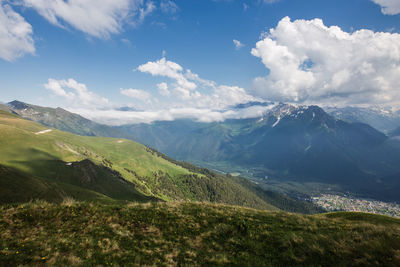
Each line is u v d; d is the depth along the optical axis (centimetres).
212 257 1366
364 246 1359
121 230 1642
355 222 2153
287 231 1766
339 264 1242
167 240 1593
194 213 2139
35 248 1260
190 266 1265
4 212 1630
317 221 2080
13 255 1155
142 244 1495
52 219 1672
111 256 1284
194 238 1647
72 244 1370
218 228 1788
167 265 1258
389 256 1228
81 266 1147
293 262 1324
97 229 1617
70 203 1992
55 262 1146
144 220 1873
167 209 2169
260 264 1309
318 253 1359
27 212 1678
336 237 1562
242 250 1481
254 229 1811
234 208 2489
